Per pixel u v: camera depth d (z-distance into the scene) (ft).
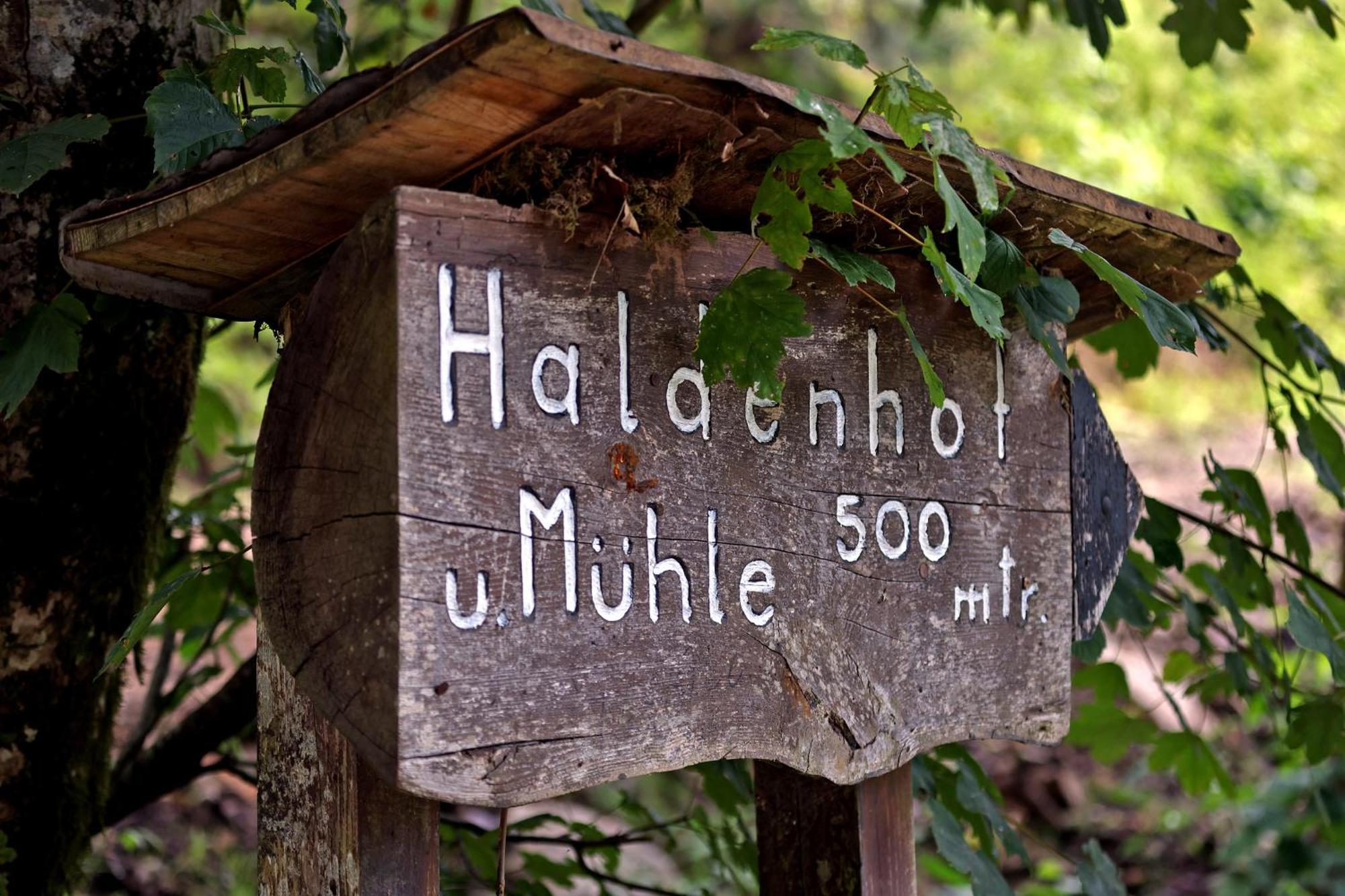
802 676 5.20
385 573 4.05
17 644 6.02
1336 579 20.99
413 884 4.69
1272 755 18.16
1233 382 32.68
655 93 4.14
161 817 13.57
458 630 4.14
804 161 4.54
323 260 4.87
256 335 5.65
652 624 4.68
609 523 4.56
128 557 6.47
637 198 4.55
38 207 5.87
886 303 5.64
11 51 5.85
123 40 6.13
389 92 3.92
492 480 4.24
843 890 6.27
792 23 29.68
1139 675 19.47
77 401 6.13
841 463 5.42
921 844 16.38
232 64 6.05
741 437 5.03
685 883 11.03
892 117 4.72
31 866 6.20
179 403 6.78
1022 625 6.22
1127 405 31.53
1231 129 34.42
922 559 5.75
